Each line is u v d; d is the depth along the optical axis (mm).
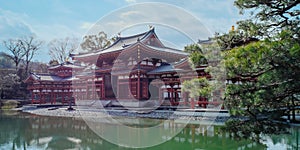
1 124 17328
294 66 4543
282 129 5625
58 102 35094
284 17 5703
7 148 9984
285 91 5012
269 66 4891
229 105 5668
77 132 13078
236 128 5664
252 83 5504
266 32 5891
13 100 35781
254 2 5590
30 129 14820
